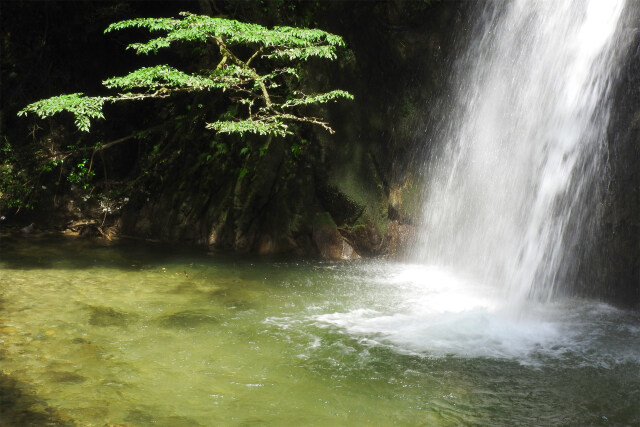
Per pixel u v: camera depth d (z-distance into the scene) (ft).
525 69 30.63
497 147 31.37
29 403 13.82
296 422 13.53
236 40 28.89
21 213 37.19
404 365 17.26
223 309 22.18
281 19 34.32
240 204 33.83
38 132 39.78
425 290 26.27
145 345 18.02
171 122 36.91
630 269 24.97
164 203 36.22
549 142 28.25
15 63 40.42
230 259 31.01
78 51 41.06
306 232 33.37
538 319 22.21
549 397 15.34
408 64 34.63
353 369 16.87
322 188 33.63
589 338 19.99
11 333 18.39
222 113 36.24
